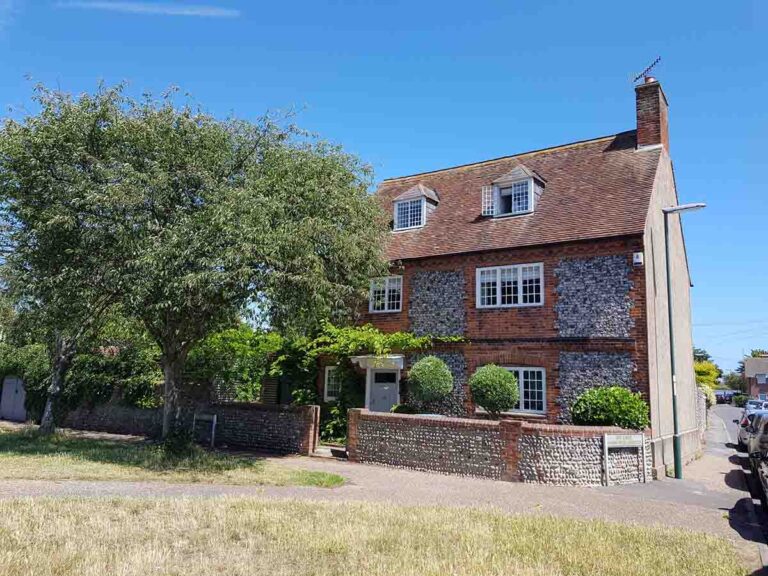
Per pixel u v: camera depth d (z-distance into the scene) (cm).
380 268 1914
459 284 2016
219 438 1966
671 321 1667
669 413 1866
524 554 759
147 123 1452
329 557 716
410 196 2320
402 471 1541
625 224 1727
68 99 1465
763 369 8212
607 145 2158
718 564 753
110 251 1395
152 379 2173
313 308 1502
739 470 1834
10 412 2798
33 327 1702
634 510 1141
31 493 1004
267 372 2345
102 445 1706
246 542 757
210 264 1265
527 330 1842
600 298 1728
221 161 1509
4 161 1439
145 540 746
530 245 1862
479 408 1880
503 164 2394
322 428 2136
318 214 1569
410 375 1886
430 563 692
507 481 1422
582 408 1580
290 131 1647
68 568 622
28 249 1472
